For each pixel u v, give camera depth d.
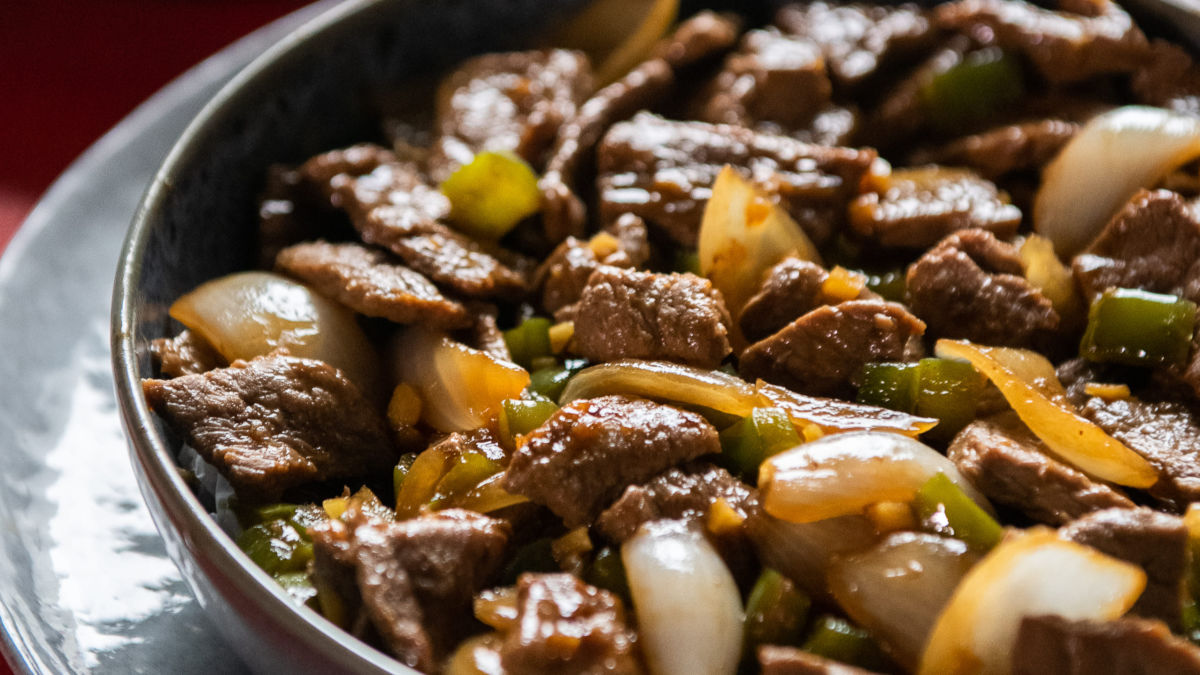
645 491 0.42
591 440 0.43
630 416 0.43
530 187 0.49
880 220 0.48
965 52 0.53
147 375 0.45
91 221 0.53
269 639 0.40
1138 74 0.52
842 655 0.41
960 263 0.46
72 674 0.44
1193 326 0.44
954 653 0.40
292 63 0.50
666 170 0.49
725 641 0.41
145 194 0.46
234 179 0.49
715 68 0.54
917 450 0.42
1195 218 0.46
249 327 0.46
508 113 0.52
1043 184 0.50
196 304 0.46
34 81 0.64
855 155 0.49
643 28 0.54
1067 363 0.46
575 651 0.40
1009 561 0.40
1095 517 0.41
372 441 0.45
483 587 0.42
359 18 0.51
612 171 0.49
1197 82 0.51
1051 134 0.50
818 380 0.44
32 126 0.62
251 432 0.44
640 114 0.51
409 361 0.46
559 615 0.40
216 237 0.49
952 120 0.52
